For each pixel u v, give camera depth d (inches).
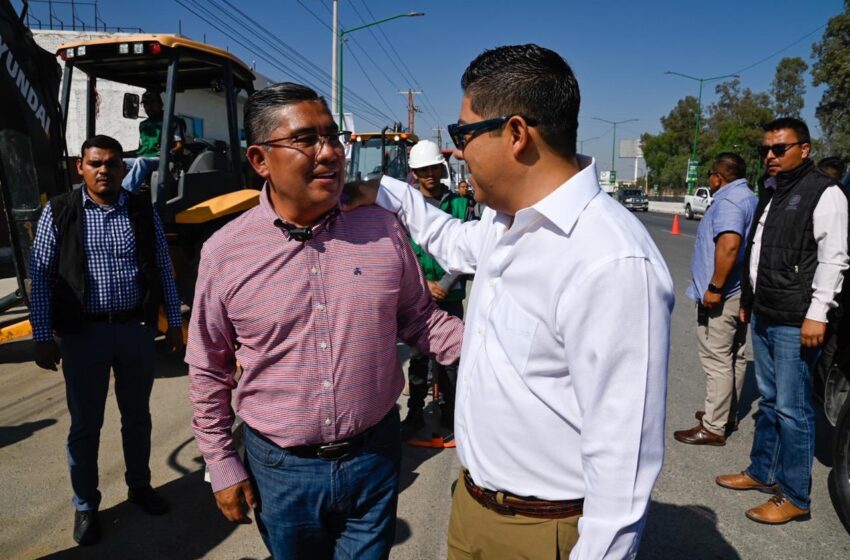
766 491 126.5
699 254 148.4
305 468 64.7
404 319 74.4
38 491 129.3
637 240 45.6
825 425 162.6
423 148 154.9
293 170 59.5
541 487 52.4
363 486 67.1
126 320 112.7
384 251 66.1
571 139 50.6
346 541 69.8
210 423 67.9
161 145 196.1
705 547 108.5
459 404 59.0
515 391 51.7
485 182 52.4
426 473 137.8
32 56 168.2
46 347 108.3
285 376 63.2
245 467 70.2
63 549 109.4
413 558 107.0
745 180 140.2
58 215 107.5
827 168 224.5
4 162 163.6
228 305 63.1
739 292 140.4
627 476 44.1
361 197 67.1
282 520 66.9
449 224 75.6
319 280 62.7
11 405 178.2
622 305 43.6
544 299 48.4
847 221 103.1
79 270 106.7
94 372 109.9
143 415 118.8
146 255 115.6
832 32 1207.6
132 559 106.5
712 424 148.6
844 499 111.1
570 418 49.5
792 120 109.2
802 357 110.1
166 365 212.4
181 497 126.9
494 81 49.4
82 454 109.4
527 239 49.6
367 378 65.1
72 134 559.5
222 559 106.5
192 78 238.5
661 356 44.6
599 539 44.4
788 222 108.3
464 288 147.1
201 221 201.6
